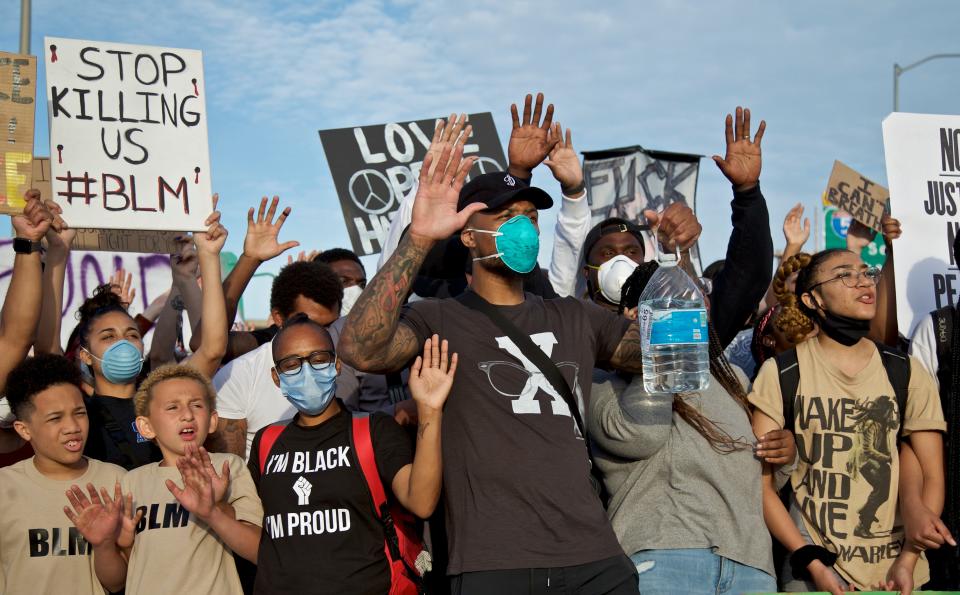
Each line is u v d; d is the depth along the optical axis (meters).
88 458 4.27
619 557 3.48
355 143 7.19
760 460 4.05
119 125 4.61
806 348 4.35
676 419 3.93
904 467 4.27
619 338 3.87
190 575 3.92
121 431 4.63
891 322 5.43
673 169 7.91
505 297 3.75
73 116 4.55
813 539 4.14
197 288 5.56
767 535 3.94
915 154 5.42
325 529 3.75
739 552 3.80
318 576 3.69
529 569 3.35
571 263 5.58
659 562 3.79
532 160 4.59
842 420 4.18
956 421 4.26
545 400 3.56
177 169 4.67
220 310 4.68
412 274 3.39
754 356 5.31
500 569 3.34
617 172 7.71
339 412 3.98
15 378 4.09
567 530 3.42
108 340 4.73
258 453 4.02
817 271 4.34
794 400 4.23
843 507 4.12
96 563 3.94
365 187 7.14
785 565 4.21
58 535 4.03
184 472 3.72
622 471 4.02
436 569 4.04
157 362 5.74
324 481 3.77
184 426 4.08
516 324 3.68
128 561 4.03
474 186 3.89
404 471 3.69
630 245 4.96
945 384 4.57
